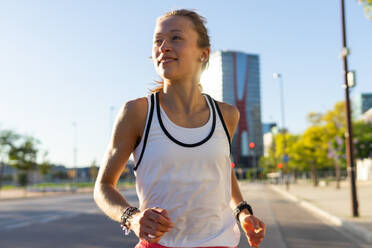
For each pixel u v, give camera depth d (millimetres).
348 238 8617
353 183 12117
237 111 1684
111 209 1341
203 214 1410
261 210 15734
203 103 1568
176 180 1381
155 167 1388
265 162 83125
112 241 8398
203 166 1416
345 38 12758
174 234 1395
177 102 1495
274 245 7680
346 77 12680
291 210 15703
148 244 1417
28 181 64625
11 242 8406
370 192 26281
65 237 9008
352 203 12047
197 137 1437
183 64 1481
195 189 1396
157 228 1205
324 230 9906
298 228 10273
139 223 1227
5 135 34625
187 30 1505
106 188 1400
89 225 11219
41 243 8227
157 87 1714
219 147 1459
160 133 1408
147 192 1409
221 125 1515
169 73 1469
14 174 70750
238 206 1722
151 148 1397
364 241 8219
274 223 11391
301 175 71375
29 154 35656
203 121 1498
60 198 28141
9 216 14367
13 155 34844
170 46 1483
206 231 1413
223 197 1477
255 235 1632
